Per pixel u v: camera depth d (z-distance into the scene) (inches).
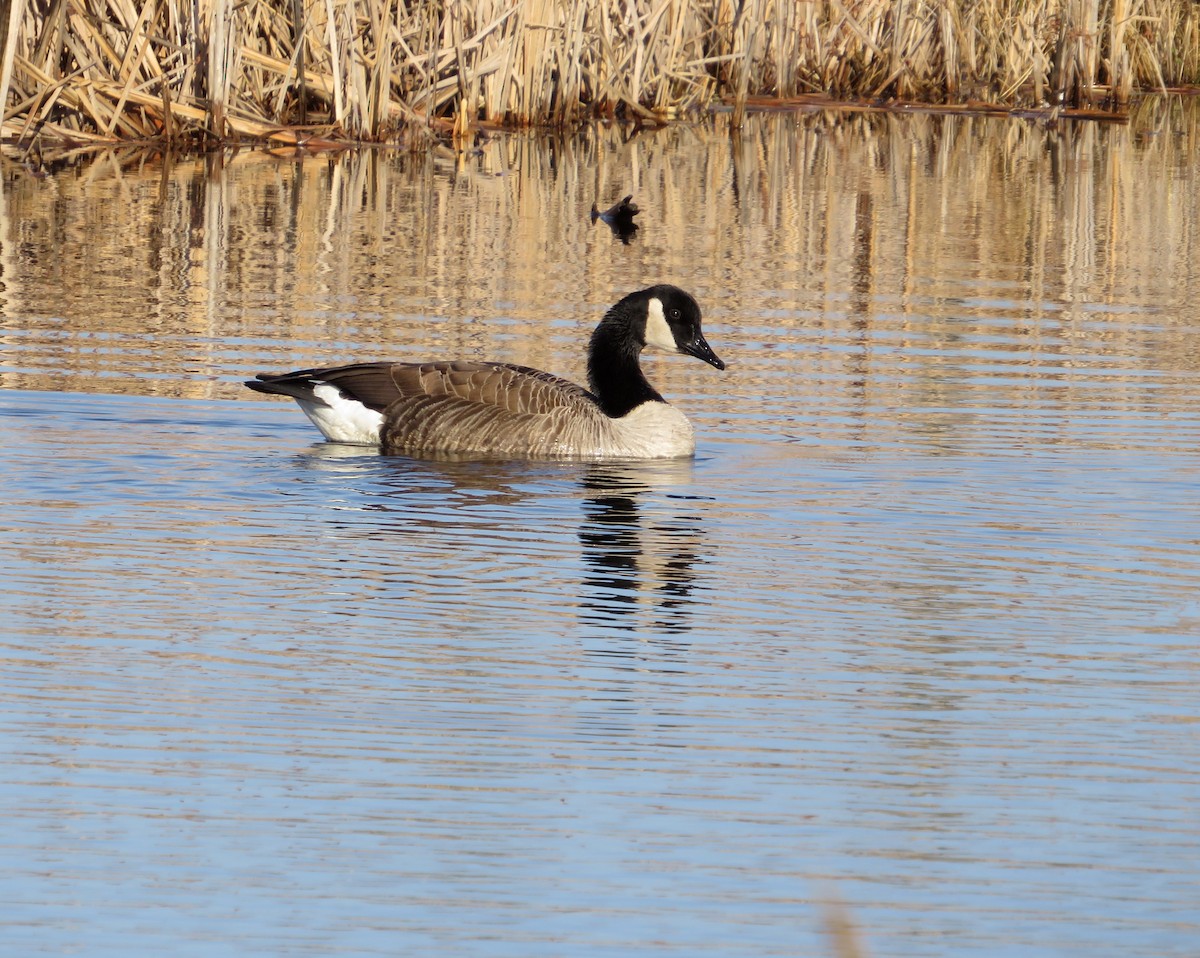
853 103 1808.6
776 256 1058.1
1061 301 947.3
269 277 944.3
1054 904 306.8
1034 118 1791.3
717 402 722.2
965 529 551.8
